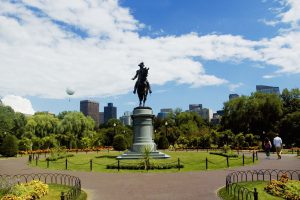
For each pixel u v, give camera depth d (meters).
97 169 27.41
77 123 78.75
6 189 16.20
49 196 16.28
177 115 102.69
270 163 30.06
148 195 16.59
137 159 32.88
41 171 27.67
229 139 62.22
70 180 21.98
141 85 37.22
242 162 30.83
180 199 15.61
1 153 48.62
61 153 41.75
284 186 16.03
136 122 36.19
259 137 63.75
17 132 76.50
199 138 66.00
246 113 69.81
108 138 72.06
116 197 16.28
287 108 72.81
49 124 77.75
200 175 23.25
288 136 64.44
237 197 15.22
